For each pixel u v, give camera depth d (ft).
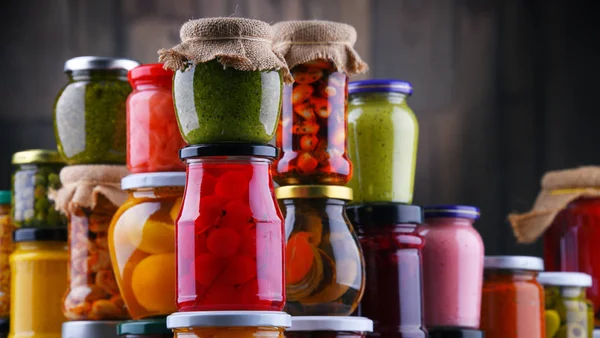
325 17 9.00
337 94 4.62
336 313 4.49
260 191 4.10
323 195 4.50
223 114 4.10
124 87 5.02
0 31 8.73
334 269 4.48
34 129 8.73
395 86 4.91
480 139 9.03
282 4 8.96
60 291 5.18
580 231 5.92
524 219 6.00
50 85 8.77
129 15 8.85
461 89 9.04
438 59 9.05
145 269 4.54
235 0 8.93
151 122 4.64
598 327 5.90
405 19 9.05
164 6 8.89
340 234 4.52
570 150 8.96
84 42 8.80
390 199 4.87
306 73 4.60
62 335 4.91
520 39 9.02
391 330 4.75
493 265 5.21
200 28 4.13
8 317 5.44
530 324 5.23
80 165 4.96
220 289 4.04
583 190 5.91
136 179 4.58
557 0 9.00
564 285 5.51
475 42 9.04
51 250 5.19
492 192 9.00
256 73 4.12
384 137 4.86
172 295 4.54
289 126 4.60
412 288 4.80
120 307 4.90
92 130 4.97
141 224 4.56
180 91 4.15
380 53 9.04
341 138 4.62
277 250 4.10
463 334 4.95
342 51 4.62
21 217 5.29
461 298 5.01
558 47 9.00
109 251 4.72
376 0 9.05
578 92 8.97
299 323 4.40
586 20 8.98
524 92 9.01
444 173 9.03
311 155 4.57
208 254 4.05
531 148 8.98
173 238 4.55
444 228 5.04
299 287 4.47
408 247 4.81
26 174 5.30
